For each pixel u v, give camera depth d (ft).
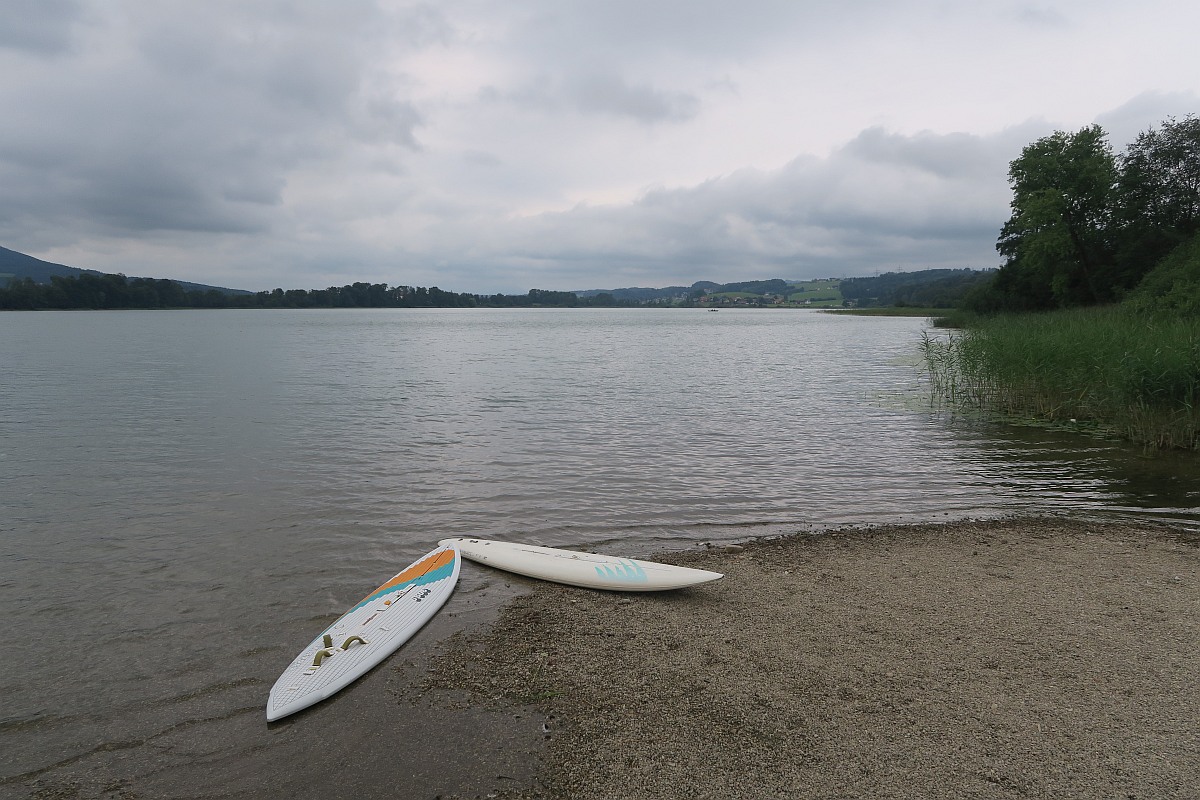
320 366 104.37
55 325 275.59
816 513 30.99
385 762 13.83
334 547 26.48
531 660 17.78
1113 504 31.94
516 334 227.20
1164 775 12.67
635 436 48.47
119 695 16.43
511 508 31.48
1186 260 107.04
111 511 30.81
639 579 22.31
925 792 12.39
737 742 14.01
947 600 21.02
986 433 49.06
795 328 279.49
